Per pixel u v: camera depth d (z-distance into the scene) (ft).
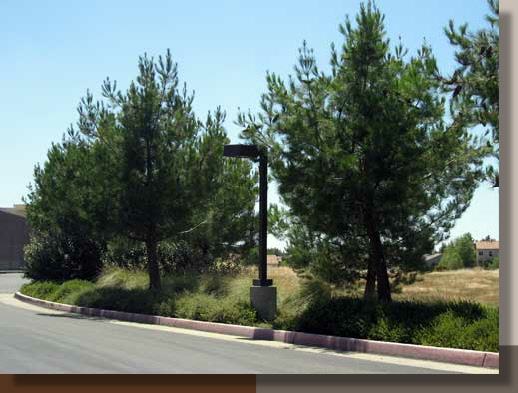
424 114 46.50
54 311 76.07
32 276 107.04
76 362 33.68
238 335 51.03
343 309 47.11
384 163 46.21
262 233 56.44
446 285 100.48
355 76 48.03
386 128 45.65
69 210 81.05
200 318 58.18
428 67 41.06
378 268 50.60
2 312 70.79
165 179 72.64
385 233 51.42
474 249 323.37
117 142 73.82
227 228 88.02
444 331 39.04
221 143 76.69
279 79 49.60
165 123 74.74
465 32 39.42
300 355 38.96
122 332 50.75
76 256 105.70
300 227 59.31
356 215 50.06
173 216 73.87
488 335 37.19
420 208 51.19
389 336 41.65
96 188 73.82
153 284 75.87
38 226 118.32
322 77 48.55
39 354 36.45
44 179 103.45
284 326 49.85
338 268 56.18
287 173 47.55
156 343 43.37
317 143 46.93
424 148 47.06
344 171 46.26
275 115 49.29
